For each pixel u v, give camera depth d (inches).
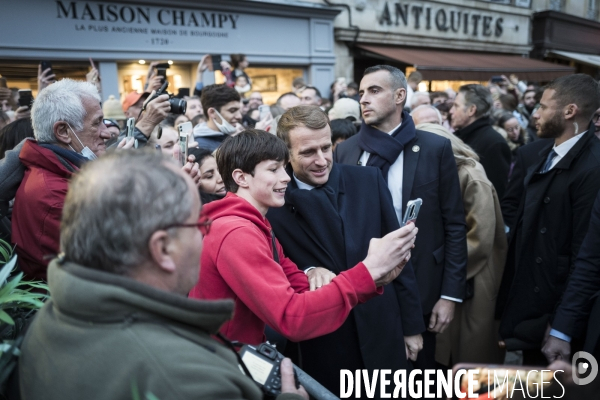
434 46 420.2
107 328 28.7
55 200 62.6
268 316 46.5
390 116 86.0
